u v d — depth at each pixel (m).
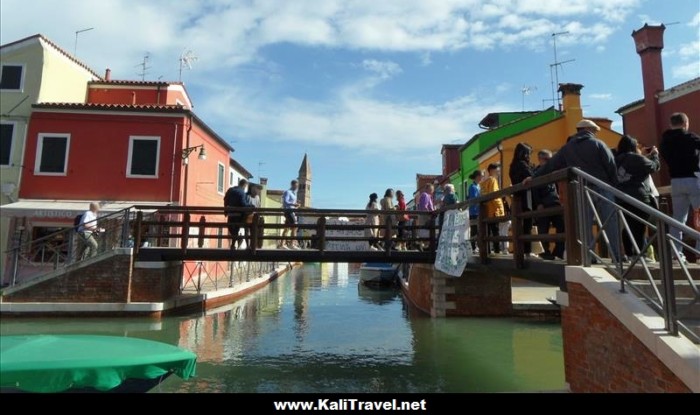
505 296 13.02
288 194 14.01
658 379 3.68
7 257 15.72
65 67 18.02
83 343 4.79
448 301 12.92
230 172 24.28
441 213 11.51
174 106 16.88
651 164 5.89
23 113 16.67
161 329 11.41
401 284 20.36
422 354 9.42
